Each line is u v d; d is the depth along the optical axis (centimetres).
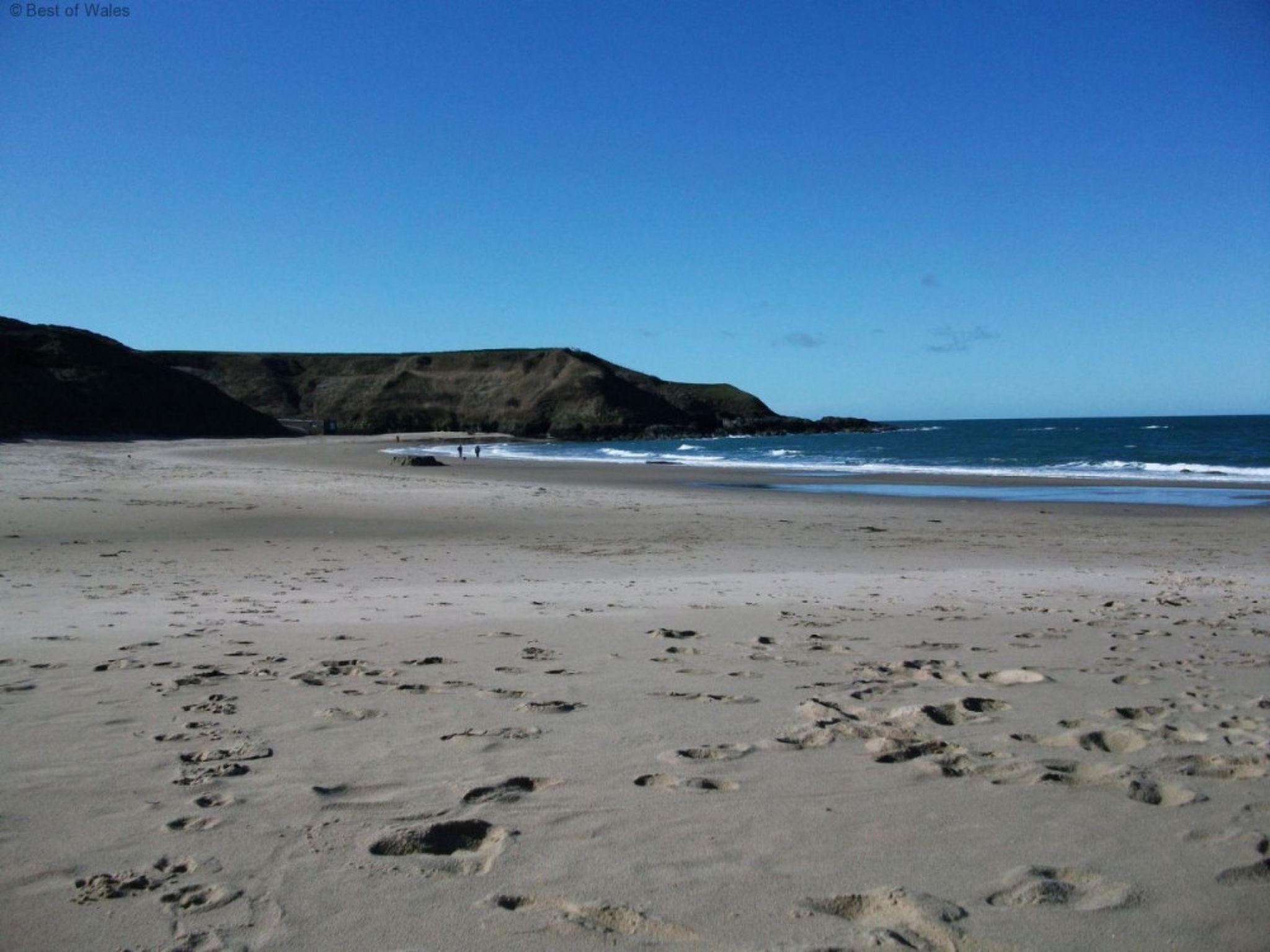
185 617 719
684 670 534
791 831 291
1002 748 378
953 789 329
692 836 287
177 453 5581
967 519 1878
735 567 1150
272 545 1295
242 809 307
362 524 1606
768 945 222
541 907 242
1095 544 1474
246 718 422
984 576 1063
